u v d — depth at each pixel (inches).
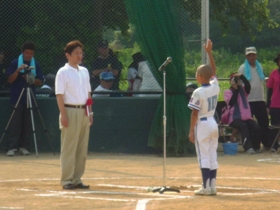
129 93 2103.8
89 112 1387.8
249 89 2140.7
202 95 1253.7
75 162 1379.2
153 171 1647.4
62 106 1349.7
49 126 2108.8
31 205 1128.2
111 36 2114.9
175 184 1422.2
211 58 1348.4
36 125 2105.1
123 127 2087.8
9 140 2049.7
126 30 2102.6
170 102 2015.3
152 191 1309.1
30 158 1959.9
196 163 1819.6
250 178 1510.8
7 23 2143.2
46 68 2137.1
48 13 2124.8
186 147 2025.1
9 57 2153.1
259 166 1747.0
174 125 2014.0
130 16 2027.6
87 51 2108.8
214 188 1261.1
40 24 2129.7
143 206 1103.0
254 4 4389.8
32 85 2034.9
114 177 1536.7
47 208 1095.0
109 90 2110.0
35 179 1499.8
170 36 2003.0
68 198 1207.6
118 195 1253.7
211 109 1269.7
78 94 1360.7
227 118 2155.5
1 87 2155.5
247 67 2202.3
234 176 1546.5
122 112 2085.4
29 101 2018.9
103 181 1471.5
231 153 2069.4
